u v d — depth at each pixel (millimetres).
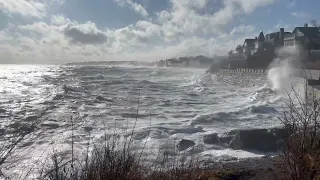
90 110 24500
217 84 60406
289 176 4449
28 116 19312
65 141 12555
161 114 23297
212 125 19469
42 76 95438
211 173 8320
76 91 42031
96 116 21453
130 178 4215
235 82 55188
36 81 69188
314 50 56625
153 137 15188
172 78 84625
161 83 62625
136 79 77375
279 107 25547
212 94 40250
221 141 14961
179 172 5727
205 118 21000
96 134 14633
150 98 34562
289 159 4602
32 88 49812
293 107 5289
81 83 60625
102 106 27266
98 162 4234
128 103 29766
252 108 24359
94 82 63656
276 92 35438
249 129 15648
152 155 9695
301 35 69750
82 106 26875
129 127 17203
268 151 13828
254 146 14227
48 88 49312
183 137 15906
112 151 4344
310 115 4402
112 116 21719
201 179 6594
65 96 34781
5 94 39125
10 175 4922
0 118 18484
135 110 24797
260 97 33906
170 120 20766
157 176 5254
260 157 12352
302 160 4125
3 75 103875
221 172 8766
